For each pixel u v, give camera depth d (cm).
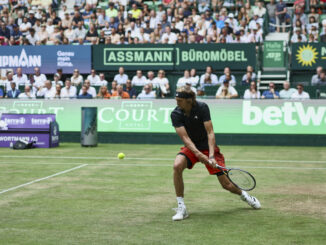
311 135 1559
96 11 2439
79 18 2273
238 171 645
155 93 1767
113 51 1969
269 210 659
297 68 1903
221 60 1908
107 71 2002
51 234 542
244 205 693
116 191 797
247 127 1595
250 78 1775
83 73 2000
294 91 1695
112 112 1670
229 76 1792
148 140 1639
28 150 1433
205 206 686
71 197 748
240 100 1614
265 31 2209
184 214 613
